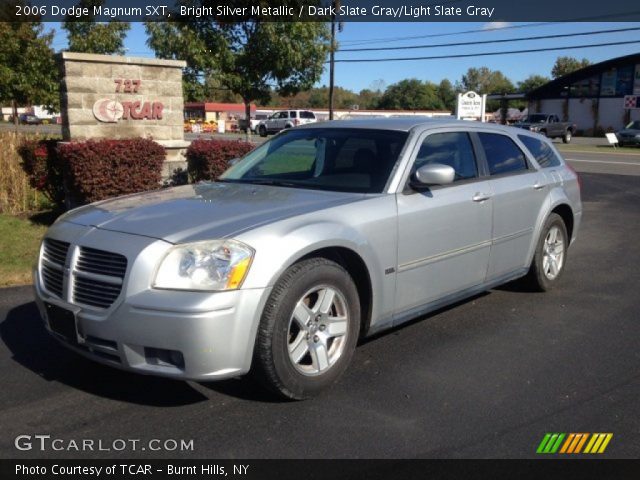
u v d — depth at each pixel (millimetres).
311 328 3934
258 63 13703
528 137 6340
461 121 5609
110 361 3662
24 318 5473
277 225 3809
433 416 3818
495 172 5586
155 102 10578
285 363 3746
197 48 13211
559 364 4648
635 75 54906
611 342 5113
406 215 4496
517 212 5699
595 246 9000
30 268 6926
